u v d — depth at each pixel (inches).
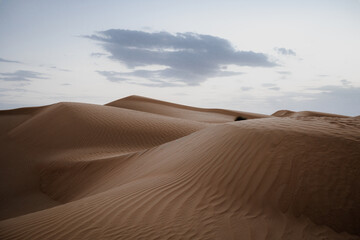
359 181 158.7
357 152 176.4
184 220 138.3
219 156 221.5
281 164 183.6
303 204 154.3
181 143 338.3
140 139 652.1
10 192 414.9
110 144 621.0
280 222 141.6
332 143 190.5
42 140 698.8
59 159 521.0
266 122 269.7
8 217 329.4
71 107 927.0
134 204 161.0
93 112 863.1
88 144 628.7
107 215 147.2
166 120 864.9
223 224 134.6
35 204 367.9
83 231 130.2
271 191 166.2
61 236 127.6
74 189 382.3
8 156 603.2
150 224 133.9
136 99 2299.5
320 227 140.7
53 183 430.0
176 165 247.1
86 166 425.7
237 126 266.5
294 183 167.5
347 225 140.9
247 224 136.2
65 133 710.5
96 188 326.3
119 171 349.7
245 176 184.5
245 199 164.2
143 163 327.9
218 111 2303.2
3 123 1107.3
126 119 805.2
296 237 128.6
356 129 219.9
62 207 177.8
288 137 209.9
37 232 136.2
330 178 164.4
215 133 288.5
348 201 150.8
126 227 131.5
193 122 922.1
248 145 218.2
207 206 156.4
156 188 188.9
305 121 263.6
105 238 121.1
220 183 184.7
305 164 177.5
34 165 532.4
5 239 133.5
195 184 190.7
